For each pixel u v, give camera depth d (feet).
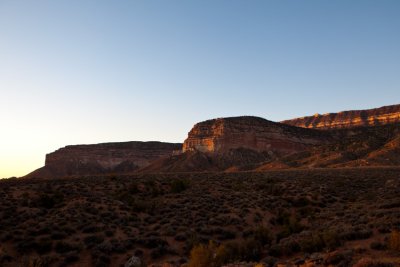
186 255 78.54
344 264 48.98
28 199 115.03
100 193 136.77
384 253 53.52
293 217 106.83
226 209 118.01
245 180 195.93
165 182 173.68
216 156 628.69
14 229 84.94
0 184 143.64
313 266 51.31
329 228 80.59
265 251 71.41
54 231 84.58
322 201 135.95
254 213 116.67
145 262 71.00
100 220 97.40
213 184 174.40
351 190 155.43
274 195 151.02
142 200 133.80
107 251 76.33
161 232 92.22
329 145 490.90
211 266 58.65
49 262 69.10
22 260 67.36
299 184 173.17
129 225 98.17
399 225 71.36
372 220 83.05
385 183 163.94
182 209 117.60
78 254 74.54
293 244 68.74
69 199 120.47
